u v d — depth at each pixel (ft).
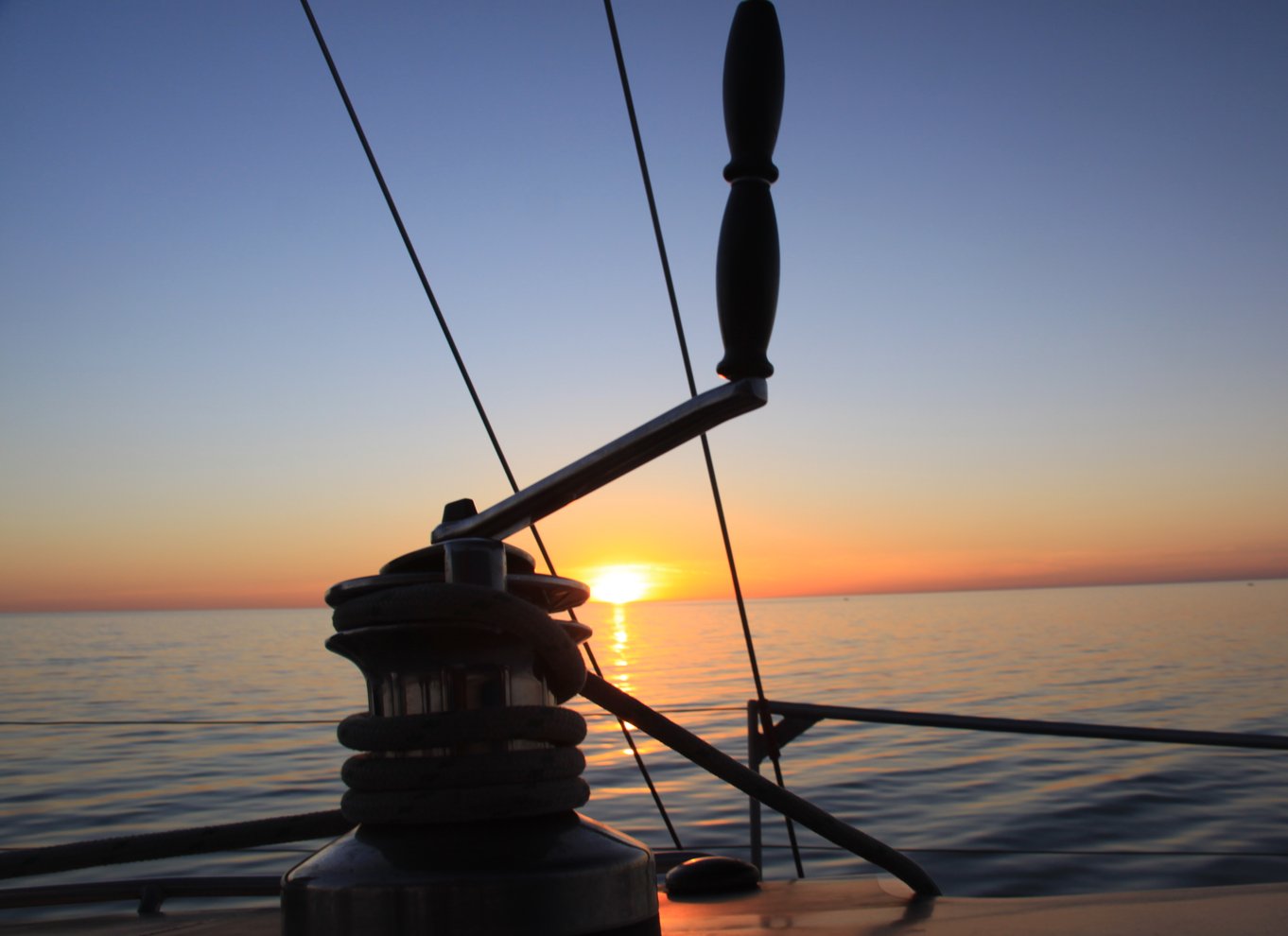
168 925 4.35
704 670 122.52
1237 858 26.89
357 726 2.45
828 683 102.06
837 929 3.16
